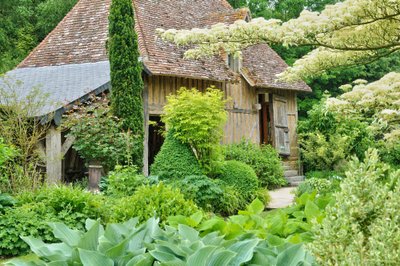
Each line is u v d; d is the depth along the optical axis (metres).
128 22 12.02
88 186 10.95
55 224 2.71
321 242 2.44
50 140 11.25
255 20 6.14
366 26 6.05
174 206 6.48
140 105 12.13
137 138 11.73
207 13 18.81
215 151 11.25
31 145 10.66
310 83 27.34
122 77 11.88
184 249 2.35
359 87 6.25
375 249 2.23
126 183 9.40
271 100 18.73
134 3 15.44
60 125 11.05
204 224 3.25
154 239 2.58
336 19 5.66
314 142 18.98
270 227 3.29
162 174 10.55
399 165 14.27
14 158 10.55
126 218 6.46
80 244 2.47
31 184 9.52
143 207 6.49
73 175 13.71
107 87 12.22
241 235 2.67
